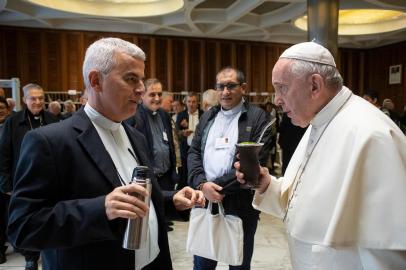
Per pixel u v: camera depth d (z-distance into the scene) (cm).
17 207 102
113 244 112
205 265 222
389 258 101
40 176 104
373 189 102
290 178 141
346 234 102
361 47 1159
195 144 231
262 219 467
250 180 143
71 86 917
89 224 97
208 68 1027
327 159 114
